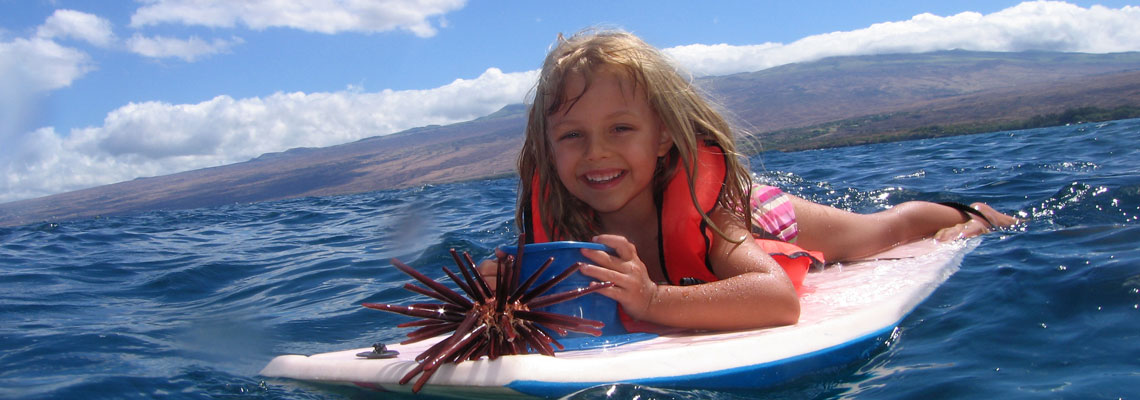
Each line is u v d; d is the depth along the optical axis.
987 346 2.30
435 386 1.99
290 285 4.74
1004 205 5.36
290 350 3.02
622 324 2.50
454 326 2.05
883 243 4.08
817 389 2.11
